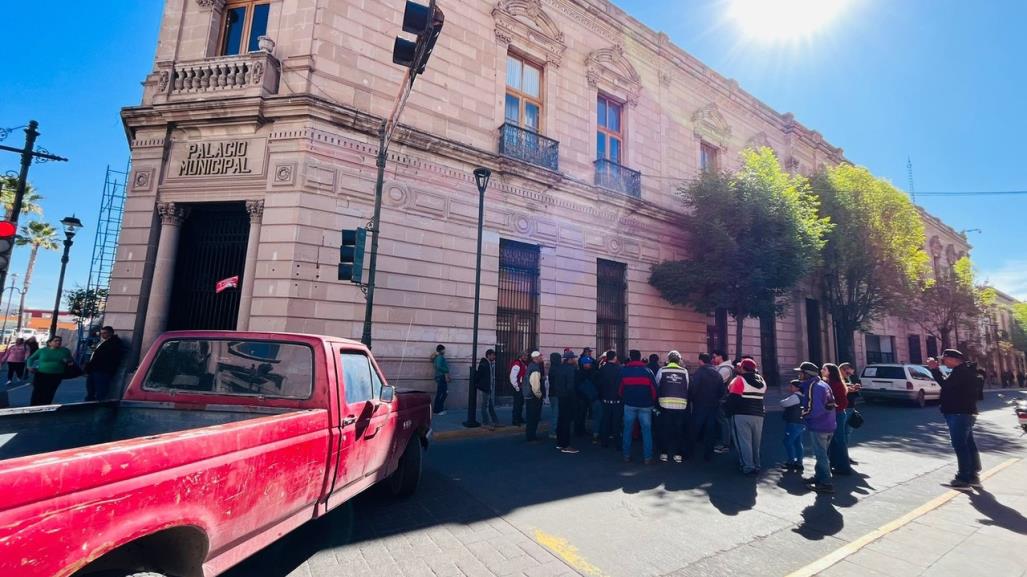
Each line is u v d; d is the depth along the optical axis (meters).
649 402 7.65
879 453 8.88
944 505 5.69
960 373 6.77
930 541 4.51
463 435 9.41
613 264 16.50
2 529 1.42
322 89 10.98
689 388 8.20
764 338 21.88
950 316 28.42
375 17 11.93
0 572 1.41
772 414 14.23
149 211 10.79
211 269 11.16
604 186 16.03
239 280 10.91
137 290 10.50
